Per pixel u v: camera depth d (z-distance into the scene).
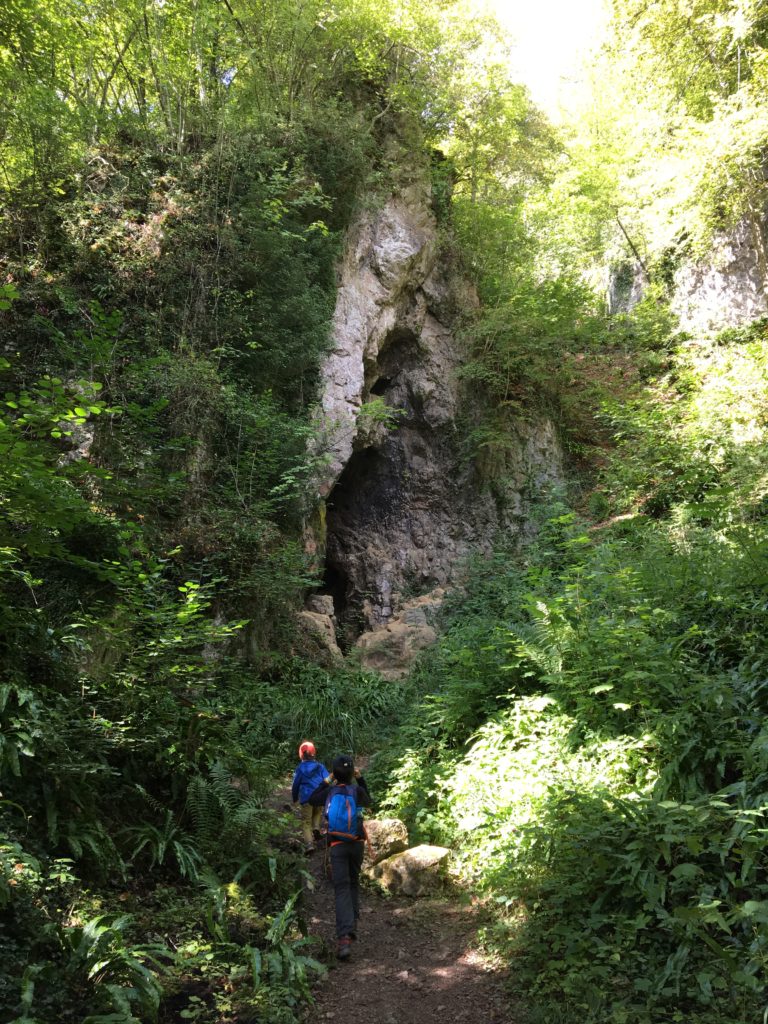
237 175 12.87
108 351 9.95
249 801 6.34
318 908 5.96
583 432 17.42
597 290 26.86
